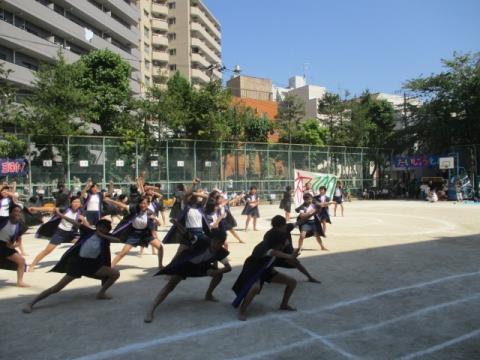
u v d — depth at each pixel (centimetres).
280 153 3134
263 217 2089
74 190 2291
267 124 3831
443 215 2069
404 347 481
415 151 3812
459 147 3397
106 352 467
